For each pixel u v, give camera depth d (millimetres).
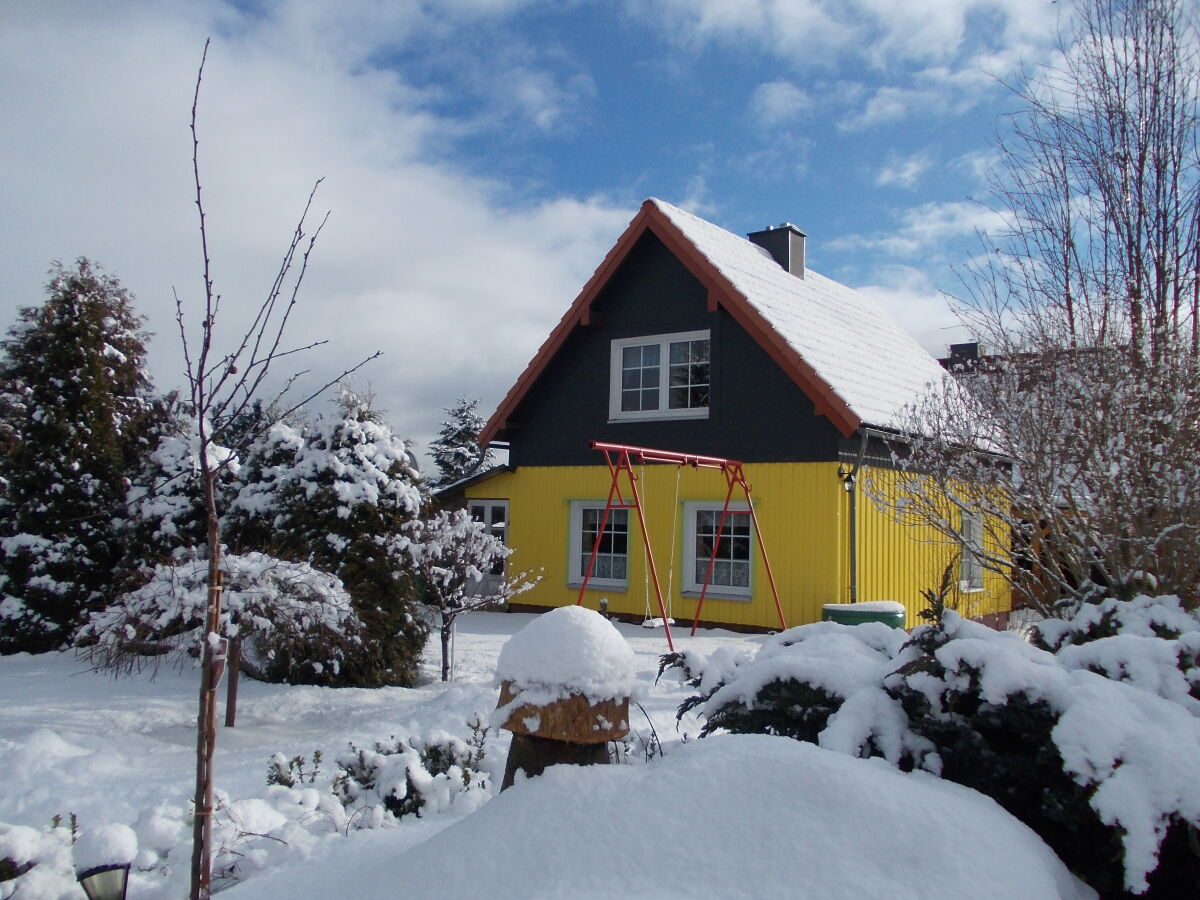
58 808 4723
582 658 2861
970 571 13727
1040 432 6055
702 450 13680
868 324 18000
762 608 12938
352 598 8516
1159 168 7109
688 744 2752
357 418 9281
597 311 14820
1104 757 2514
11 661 10906
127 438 12945
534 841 2338
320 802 4266
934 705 3025
